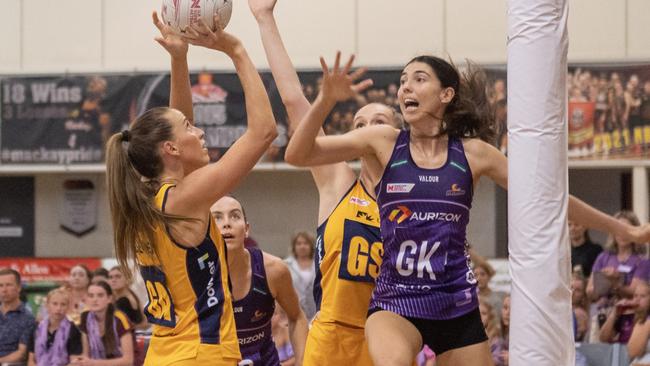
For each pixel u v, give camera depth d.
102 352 9.32
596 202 15.28
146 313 4.58
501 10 13.81
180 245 4.40
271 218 15.02
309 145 4.65
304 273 10.60
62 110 14.32
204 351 4.37
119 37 14.62
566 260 4.66
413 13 14.04
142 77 14.16
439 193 4.74
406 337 4.66
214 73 13.80
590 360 8.13
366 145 4.85
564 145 4.66
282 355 8.54
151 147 4.55
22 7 14.77
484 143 4.90
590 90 12.94
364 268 5.51
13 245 15.42
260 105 4.47
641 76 12.80
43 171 14.45
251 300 6.16
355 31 14.16
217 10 4.70
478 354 4.82
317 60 14.23
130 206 4.47
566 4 4.66
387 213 4.82
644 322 8.84
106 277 9.98
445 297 4.76
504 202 14.51
